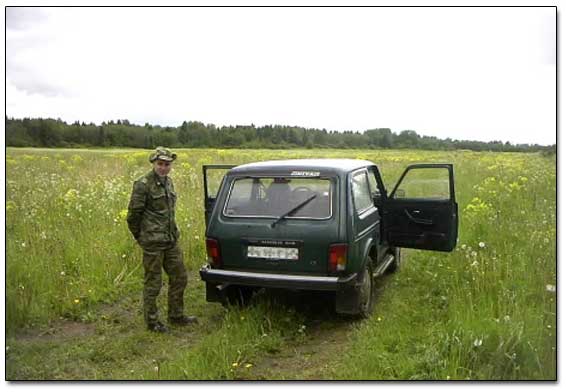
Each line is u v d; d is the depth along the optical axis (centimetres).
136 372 475
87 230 856
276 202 583
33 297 600
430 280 704
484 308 533
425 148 8181
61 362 493
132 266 745
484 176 1867
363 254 588
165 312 626
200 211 1022
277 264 564
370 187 688
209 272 580
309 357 500
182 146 7675
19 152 4334
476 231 891
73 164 2222
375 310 618
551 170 1820
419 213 695
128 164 2138
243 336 526
